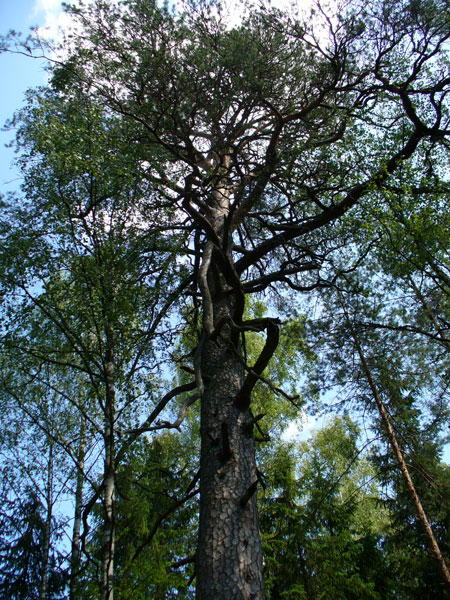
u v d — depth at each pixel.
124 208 7.35
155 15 7.64
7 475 10.13
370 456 11.83
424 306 8.66
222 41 7.99
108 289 6.77
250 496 5.55
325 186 9.09
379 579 11.23
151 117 7.94
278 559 10.51
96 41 7.95
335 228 9.15
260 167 8.79
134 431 5.07
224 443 5.90
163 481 11.54
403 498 11.29
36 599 10.09
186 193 7.22
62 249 6.73
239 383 6.93
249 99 8.12
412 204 7.40
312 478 11.86
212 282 8.41
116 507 10.13
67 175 7.06
